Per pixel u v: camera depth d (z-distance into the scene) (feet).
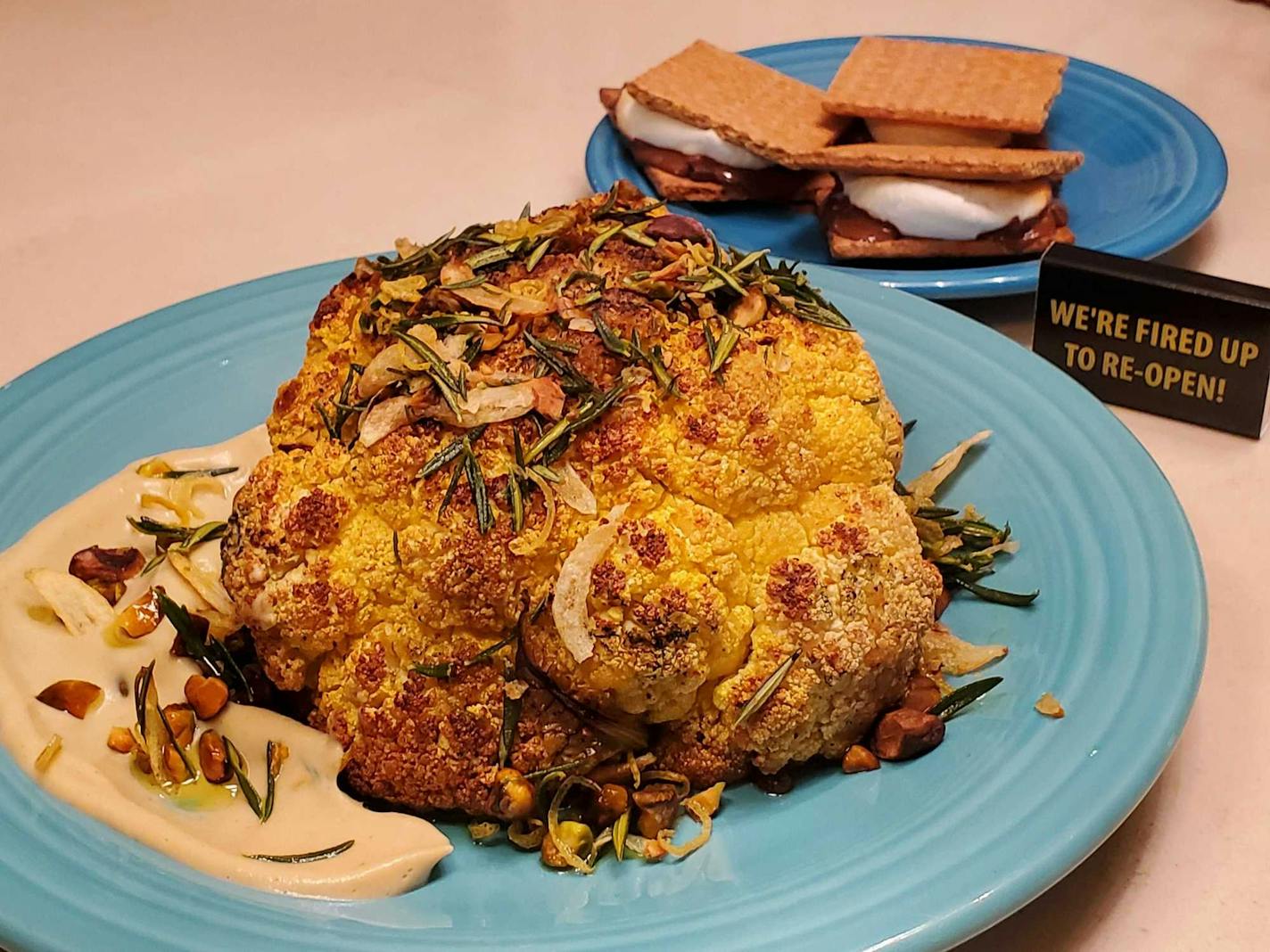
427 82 1.82
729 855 0.74
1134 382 1.14
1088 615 0.83
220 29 2.00
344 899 0.71
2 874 0.69
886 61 1.53
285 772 0.78
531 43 1.93
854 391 0.85
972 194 1.30
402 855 0.73
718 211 1.46
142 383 1.09
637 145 1.48
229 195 1.57
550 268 0.87
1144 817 0.81
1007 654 0.83
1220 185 1.32
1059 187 1.42
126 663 0.84
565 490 0.76
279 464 0.82
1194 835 0.80
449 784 0.77
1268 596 0.95
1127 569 0.85
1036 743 0.75
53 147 1.69
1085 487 0.92
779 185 1.44
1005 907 0.67
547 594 0.76
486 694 0.77
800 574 0.78
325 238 1.47
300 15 2.04
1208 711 0.87
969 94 1.43
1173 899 0.77
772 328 0.85
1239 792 0.83
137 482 0.97
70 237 1.49
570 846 0.75
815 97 1.53
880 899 0.67
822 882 0.69
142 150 1.68
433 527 0.77
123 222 1.52
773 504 0.80
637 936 0.67
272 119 1.74
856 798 0.76
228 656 0.83
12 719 0.79
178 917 0.68
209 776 0.78
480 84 1.81
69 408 1.06
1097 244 1.26
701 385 0.79
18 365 1.27
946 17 1.91
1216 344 1.09
